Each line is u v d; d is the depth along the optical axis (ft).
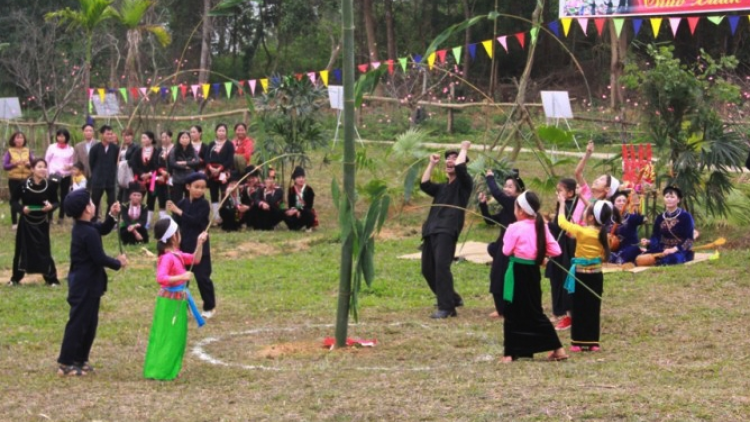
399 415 22.95
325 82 63.10
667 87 51.65
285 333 35.53
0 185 73.61
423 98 107.65
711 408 22.44
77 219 29.14
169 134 61.82
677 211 46.60
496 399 23.97
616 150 78.18
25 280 46.83
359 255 31.40
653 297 39.73
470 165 49.37
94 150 60.39
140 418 23.85
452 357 30.91
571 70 127.85
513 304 29.73
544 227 29.60
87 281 29.17
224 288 44.55
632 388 24.97
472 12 135.95
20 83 112.27
